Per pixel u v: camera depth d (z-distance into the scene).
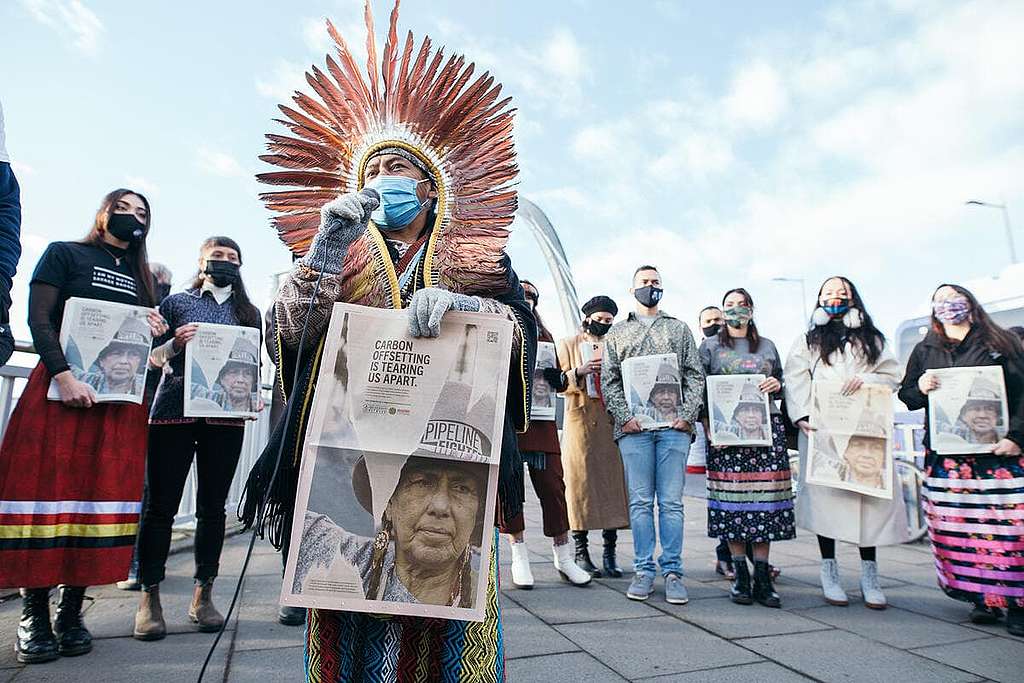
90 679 2.45
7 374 3.59
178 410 3.15
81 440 2.76
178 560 4.77
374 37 1.67
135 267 3.03
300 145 1.63
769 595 3.88
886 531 3.88
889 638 3.27
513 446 1.50
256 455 6.72
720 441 4.05
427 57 1.65
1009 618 3.39
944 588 3.74
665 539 3.98
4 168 2.19
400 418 1.35
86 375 2.72
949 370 3.78
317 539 1.29
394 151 1.64
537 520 7.76
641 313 4.39
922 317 7.91
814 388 4.10
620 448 4.24
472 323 1.42
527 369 1.56
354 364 1.37
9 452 2.65
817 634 3.31
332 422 1.34
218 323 3.40
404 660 1.46
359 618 1.48
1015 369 3.65
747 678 2.67
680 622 3.48
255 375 3.37
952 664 2.89
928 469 3.90
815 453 4.03
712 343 4.59
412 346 1.39
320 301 1.41
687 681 2.62
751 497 4.01
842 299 4.20
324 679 1.41
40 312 2.71
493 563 1.50
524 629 3.28
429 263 1.59
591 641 3.10
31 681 2.41
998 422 3.59
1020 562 3.42
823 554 4.08
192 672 2.54
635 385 4.13
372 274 1.54
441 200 1.65
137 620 2.96
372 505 1.31
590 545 6.07
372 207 1.43
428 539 1.32
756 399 4.11
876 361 4.12
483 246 1.66
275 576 4.33
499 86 1.69
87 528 2.71
